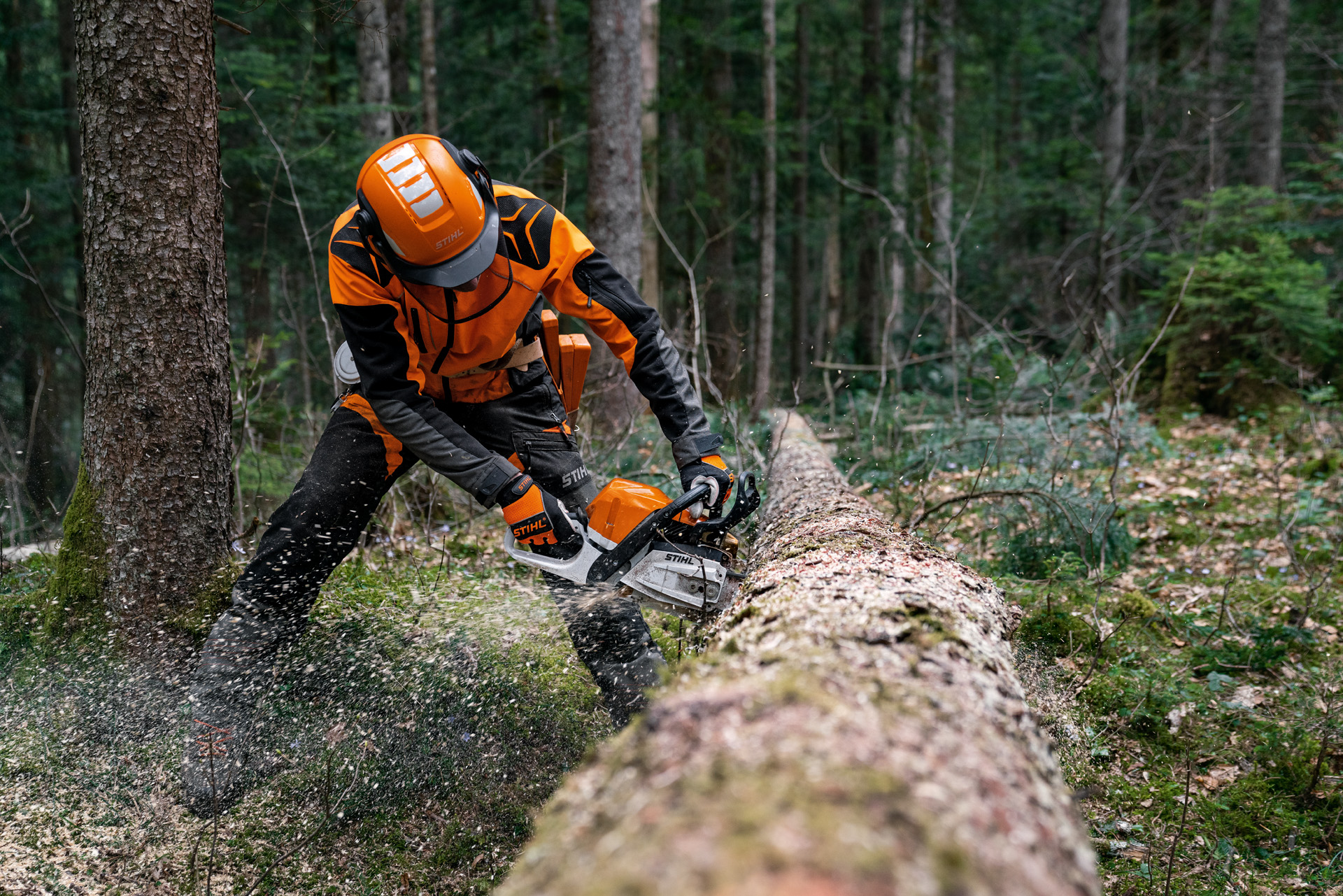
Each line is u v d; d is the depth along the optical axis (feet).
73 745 7.83
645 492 7.91
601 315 8.21
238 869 6.81
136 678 8.55
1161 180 44.47
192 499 9.08
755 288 54.54
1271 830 8.13
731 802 2.75
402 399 7.76
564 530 7.71
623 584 7.75
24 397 31.07
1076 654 10.66
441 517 14.99
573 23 47.21
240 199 29.81
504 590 10.96
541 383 8.91
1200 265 24.90
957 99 73.10
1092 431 20.90
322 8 12.36
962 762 3.41
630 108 26.14
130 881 6.54
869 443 19.17
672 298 46.62
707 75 46.57
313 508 8.20
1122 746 9.31
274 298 32.86
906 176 53.93
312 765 7.84
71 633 8.82
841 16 56.75
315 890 6.71
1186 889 7.24
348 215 7.77
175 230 8.87
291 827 7.27
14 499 13.37
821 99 57.47
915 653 4.77
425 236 7.21
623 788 3.36
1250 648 10.94
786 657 4.58
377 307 7.65
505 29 49.78
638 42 26.27
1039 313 42.47
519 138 44.75
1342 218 32.63
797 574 6.77
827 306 64.95
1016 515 14.15
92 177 8.73
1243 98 42.70
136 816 7.19
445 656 9.20
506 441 8.78
